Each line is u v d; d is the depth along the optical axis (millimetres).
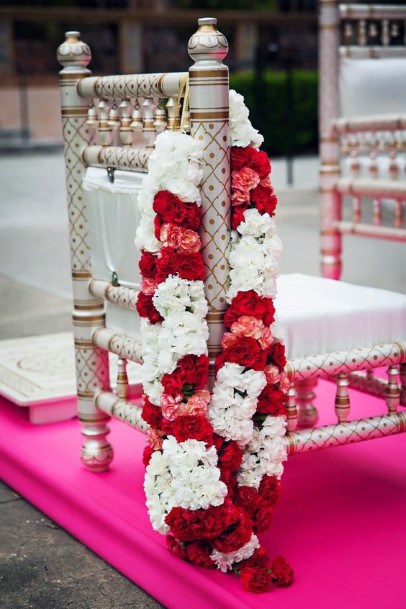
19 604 2180
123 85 2248
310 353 2246
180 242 1922
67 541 2529
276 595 1925
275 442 2045
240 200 1970
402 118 3500
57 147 14320
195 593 2029
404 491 2488
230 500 1983
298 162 12562
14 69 16391
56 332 4723
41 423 3117
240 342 1953
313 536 2209
